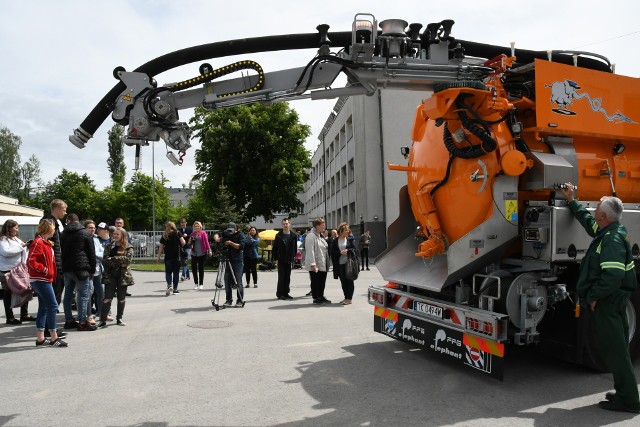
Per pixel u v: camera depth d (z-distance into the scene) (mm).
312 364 5793
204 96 5250
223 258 10047
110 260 8141
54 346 6719
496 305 4957
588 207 5422
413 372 5477
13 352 6430
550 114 5090
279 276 11336
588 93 5383
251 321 8453
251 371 5512
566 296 5031
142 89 5152
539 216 4977
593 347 5137
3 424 4043
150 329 7844
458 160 5293
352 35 4945
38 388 4957
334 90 5242
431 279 5578
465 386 4980
